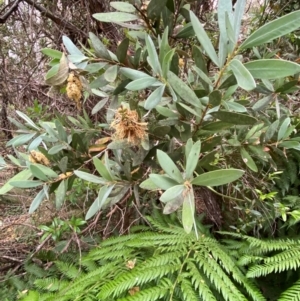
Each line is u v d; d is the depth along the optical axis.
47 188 0.70
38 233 1.29
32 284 1.26
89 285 0.95
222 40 0.48
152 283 0.95
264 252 1.04
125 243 1.05
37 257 1.31
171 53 0.53
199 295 0.86
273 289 1.08
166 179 0.51
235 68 0.45
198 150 0.50
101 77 0.68
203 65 0.61
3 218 1.50
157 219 1.15
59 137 0.75
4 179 1.32
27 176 0.72
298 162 1.12
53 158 0.77
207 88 0.61
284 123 0.75
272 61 0.44
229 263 0.95
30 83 1.45
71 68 0.60
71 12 1.34
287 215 1.09
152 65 0.55
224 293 0.83
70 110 1.34
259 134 0.79
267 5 1.24
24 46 1.50
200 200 1.24
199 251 0.97
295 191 1.18
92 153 0.80
